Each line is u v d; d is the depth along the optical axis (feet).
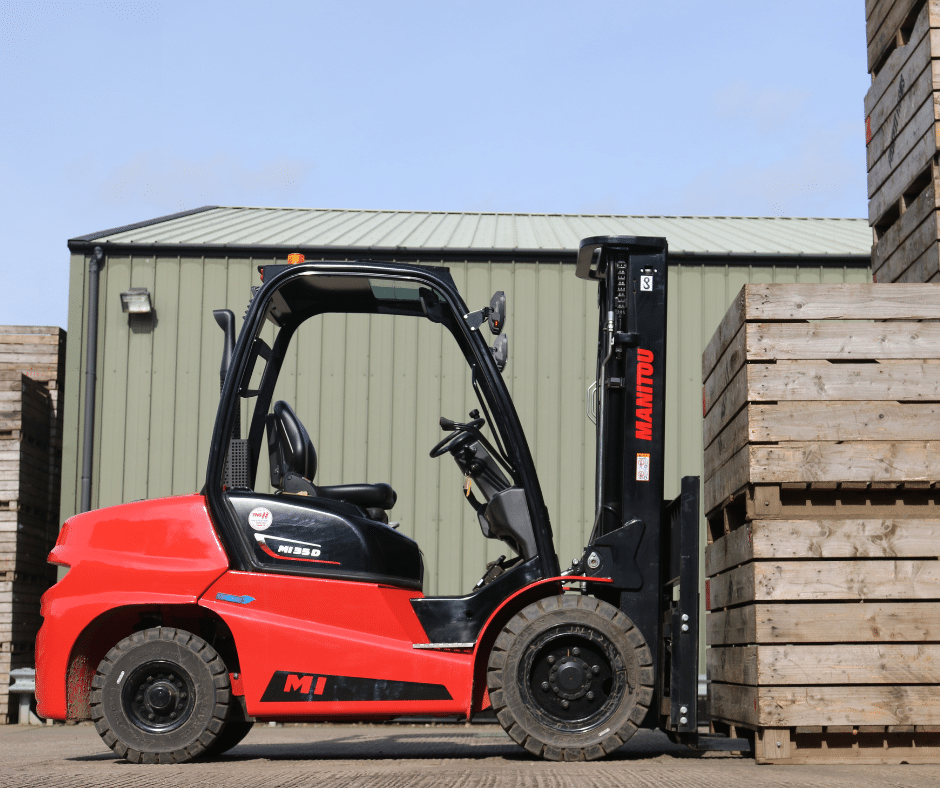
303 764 15.80
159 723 16.34
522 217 48.91
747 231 43.39
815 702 14.83
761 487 15.58
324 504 16.97
